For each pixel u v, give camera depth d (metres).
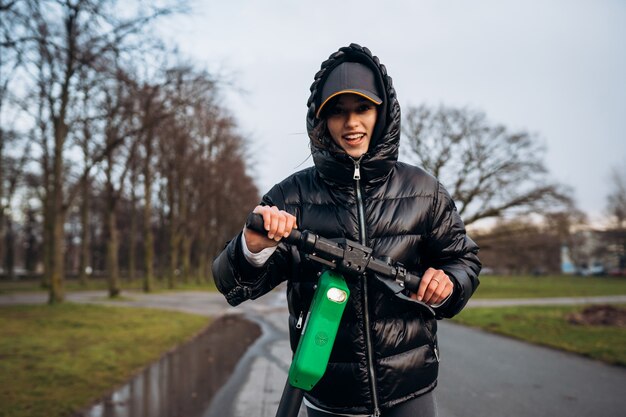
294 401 1.38
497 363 6.94
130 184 26.23
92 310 13.14
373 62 1.66
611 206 46.62
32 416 4.24
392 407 1.65
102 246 51.69
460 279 1.63
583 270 68.75
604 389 5.46
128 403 4.83
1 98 10.46
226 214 33.72
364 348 1.61
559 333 9.73
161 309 14.99
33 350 7.26
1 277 40.00
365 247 1.45
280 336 9.62
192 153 25.94
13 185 26.30
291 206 1.77
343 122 1.66
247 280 1.53
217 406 4.74
